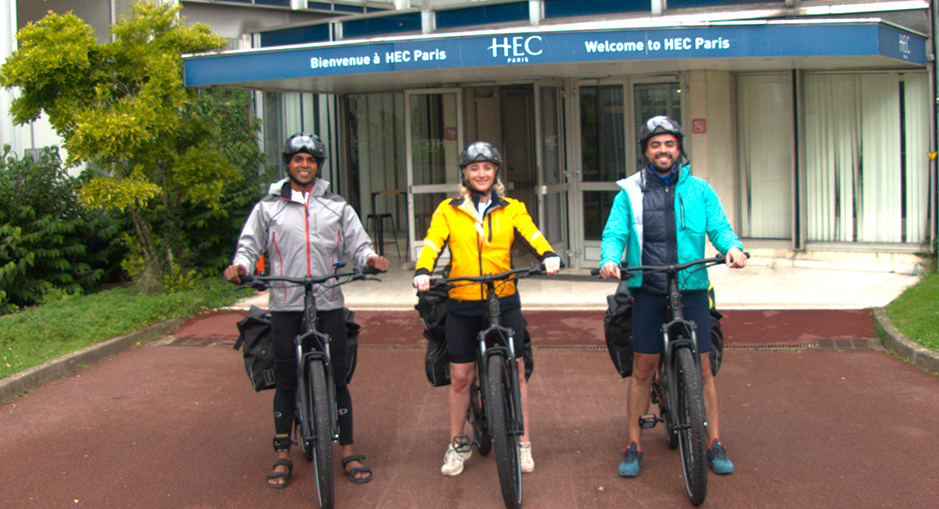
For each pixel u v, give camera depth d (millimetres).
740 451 4246
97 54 7785
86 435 4816
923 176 9078
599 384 5551
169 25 8344
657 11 9414
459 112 10156
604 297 8383
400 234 11695
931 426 4469
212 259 9945
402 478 4090
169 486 4055
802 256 9633
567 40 7422
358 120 11422
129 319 7230
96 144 7422
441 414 5062
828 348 6172
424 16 10891
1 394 5422
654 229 3838
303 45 7895
